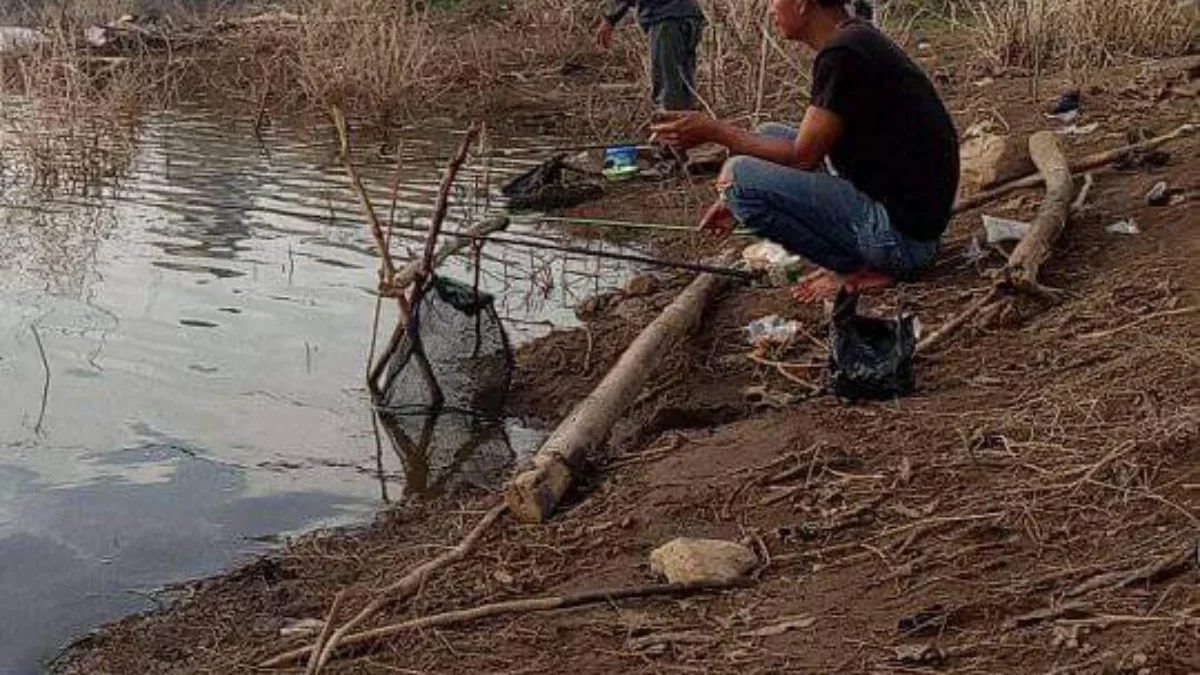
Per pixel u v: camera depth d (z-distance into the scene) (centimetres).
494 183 1127
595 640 429
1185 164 816
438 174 1176
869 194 571
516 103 1505
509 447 644
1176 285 637
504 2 1917
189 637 475
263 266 904
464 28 1845
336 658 437
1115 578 405
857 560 454
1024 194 812
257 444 641
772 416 587
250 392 699
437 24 1841
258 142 1332
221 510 576
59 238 975
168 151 1284
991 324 635
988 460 499
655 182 1093
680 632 425
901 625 404
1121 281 652
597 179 1105
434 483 606
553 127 1400
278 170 1195
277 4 1952
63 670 458
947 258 741
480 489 600
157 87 1619
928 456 513
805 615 423
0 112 1294
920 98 564
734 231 816
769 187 568
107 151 1232
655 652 415
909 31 1438
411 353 684
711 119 572
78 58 1453
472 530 530
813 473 519
